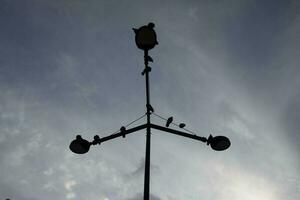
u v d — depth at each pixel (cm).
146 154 694
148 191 646
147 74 760
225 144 747
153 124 738
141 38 738
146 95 757
